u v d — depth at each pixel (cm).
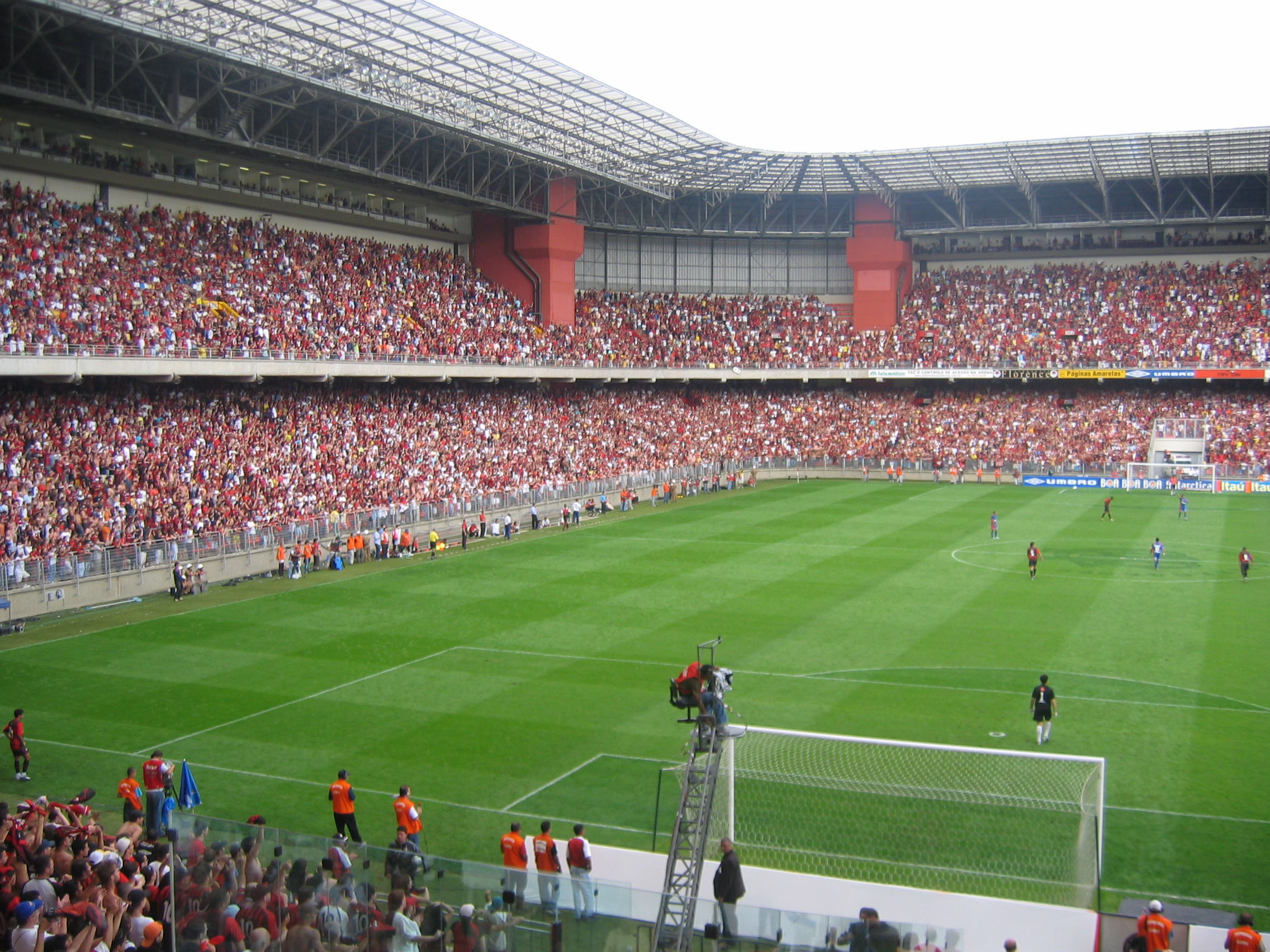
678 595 4438
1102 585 4525
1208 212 9019
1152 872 1994
